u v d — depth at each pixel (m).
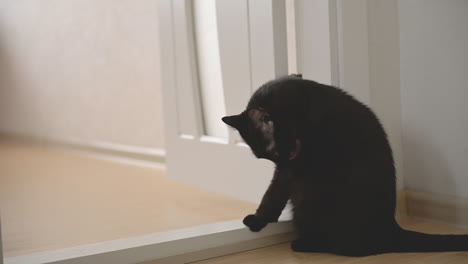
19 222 1.95
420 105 1.63
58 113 4.40
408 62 1.65
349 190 1.28
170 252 1.31
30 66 4.73
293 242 1.42
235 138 1.87
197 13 2.03
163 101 2.29
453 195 1.57
